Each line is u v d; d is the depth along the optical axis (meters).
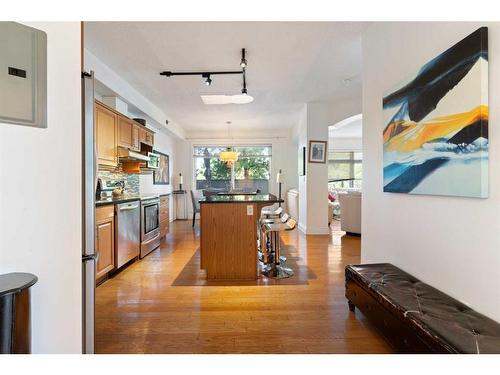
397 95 2.24
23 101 1.19
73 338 1.42
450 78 1.67
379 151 2.63
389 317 1.67
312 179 5.72
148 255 4.24
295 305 2.49
